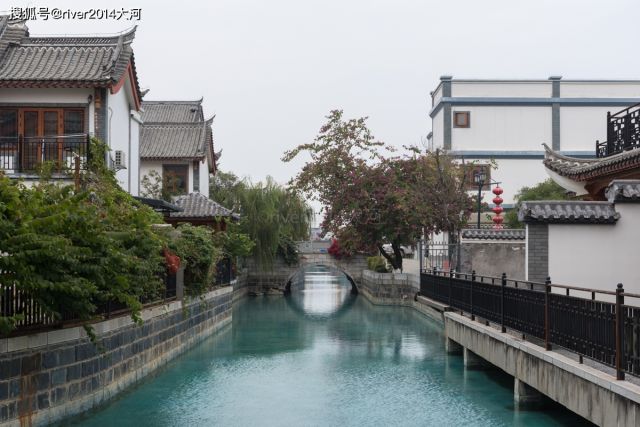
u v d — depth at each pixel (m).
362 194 34.06
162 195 29.84
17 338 9.58
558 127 41.62
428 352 19.22
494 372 15.62
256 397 13.36
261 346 20.59
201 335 21.03
